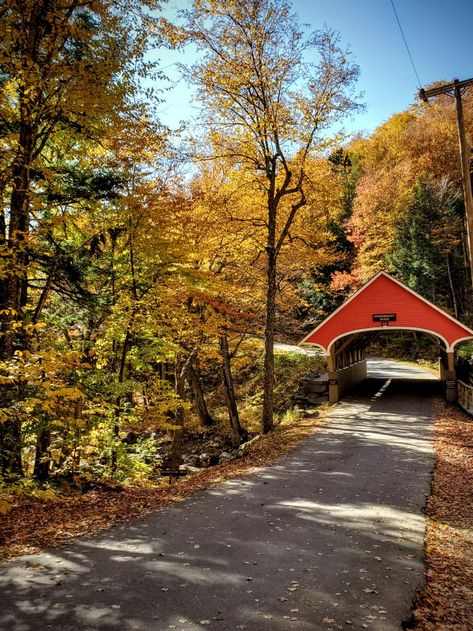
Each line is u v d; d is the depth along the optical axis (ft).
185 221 46.85
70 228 42.70
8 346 28.89
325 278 134.21
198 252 52.06
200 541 20.36
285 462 37.55
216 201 54.34
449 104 149.89
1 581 16.11
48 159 39.19
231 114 52.80
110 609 14.17
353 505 26.08
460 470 33.30
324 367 95.40
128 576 16.60
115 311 43.21
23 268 26.94
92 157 39.78
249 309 71.97
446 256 131.03
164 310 46.98
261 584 16.11
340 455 39.14
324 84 51.52
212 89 50.60
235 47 50.08
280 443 45.03
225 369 73.20
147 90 34.47
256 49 50.21
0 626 13.08
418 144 150.51
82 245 41.91
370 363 127.54
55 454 29.43
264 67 50.60
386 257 137.39
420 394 73.26
